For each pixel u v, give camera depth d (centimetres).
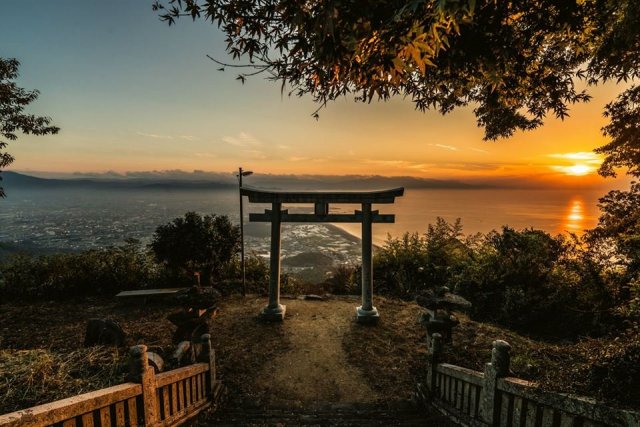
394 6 185
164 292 764
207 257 836
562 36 316
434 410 386
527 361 424
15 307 739
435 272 942
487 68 261
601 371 216
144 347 284
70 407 216
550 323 688
